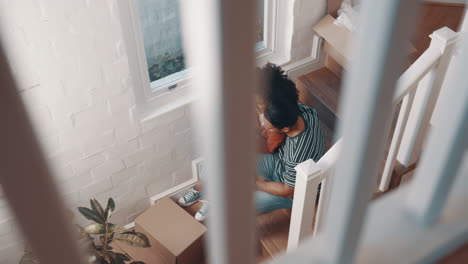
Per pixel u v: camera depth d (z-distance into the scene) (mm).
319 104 3225
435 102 2229
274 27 3123
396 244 455
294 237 2154
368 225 458
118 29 2475
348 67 307
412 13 269
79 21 2352
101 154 2941
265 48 3236
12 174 203
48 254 244
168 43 2809
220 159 278
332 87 3223
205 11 224
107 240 2891
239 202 307
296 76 3328
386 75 293
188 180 3434
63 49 2406
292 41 3156
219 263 355
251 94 256
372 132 325
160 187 3365
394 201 476
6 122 189
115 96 2723
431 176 433
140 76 2803
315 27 3139
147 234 3211
